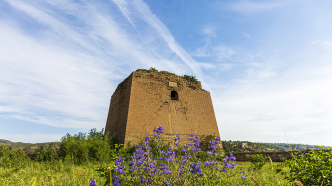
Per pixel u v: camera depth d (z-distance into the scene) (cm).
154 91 2017
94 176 555
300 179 398
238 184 356
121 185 305
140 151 342
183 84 2255
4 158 1041
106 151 1345
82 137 1465
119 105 2152
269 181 527
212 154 334
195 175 306
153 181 305
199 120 2111
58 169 816
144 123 1808
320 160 402
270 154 1473
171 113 1991
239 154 1708
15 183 532
